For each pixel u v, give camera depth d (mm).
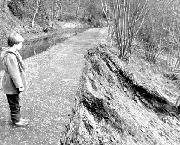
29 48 21094
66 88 9375
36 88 9312
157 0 14852
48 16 38031
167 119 9820
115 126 7188
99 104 7781
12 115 6230
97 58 11641
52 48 18891
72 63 13750
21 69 6004
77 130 6348
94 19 50031
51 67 12805
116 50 13305
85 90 8477
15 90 5961
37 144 5574
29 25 31547
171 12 15109
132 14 12078
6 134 5898
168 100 10984
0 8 28312
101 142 6285
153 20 15477
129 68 11852
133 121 8047
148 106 10242
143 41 16109
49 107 7562
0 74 12367
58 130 6191
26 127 6273
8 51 5734
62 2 46625
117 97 9086
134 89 10688
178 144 8414
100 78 10086
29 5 33688
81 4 53469
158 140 7977
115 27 12719
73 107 7441
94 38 24969
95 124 6855
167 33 15516
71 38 24891
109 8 13695
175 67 14883
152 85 11500
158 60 16203
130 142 6945
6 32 24438
